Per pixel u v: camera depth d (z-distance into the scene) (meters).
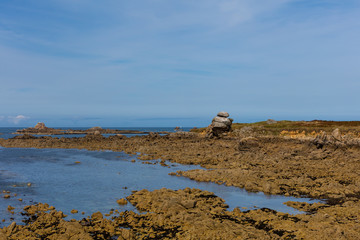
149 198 20.47
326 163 36.88
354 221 16.16
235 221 16.44
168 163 39.91
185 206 18.27
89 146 62.62
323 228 14.80
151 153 49.72
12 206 19.66
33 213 18.05
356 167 33.81
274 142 56.12
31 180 28.48
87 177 30.08
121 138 76.75
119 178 29.61
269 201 21.28
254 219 16.86
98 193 23.42
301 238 14.01
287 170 32.72
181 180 28.69
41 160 42.47
